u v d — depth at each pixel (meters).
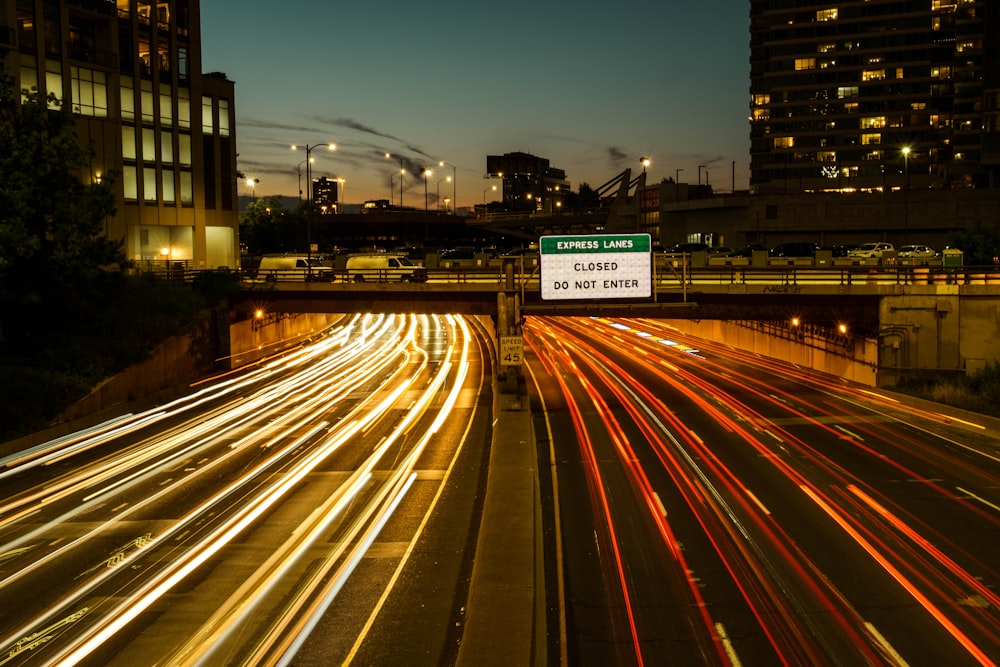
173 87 64.19
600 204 165.25
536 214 149.25
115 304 38.12
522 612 9.62
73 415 28.38
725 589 11.95
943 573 12.45
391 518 15.80
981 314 31.91
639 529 15.04
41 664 9.80
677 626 10.73
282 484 18.95
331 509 16.58
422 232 168.12
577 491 17.98
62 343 33.06
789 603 11.38
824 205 99.88
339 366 46.22
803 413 28.02
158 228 63.66
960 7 116.88
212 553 13.88
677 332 62.31
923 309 32.44
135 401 32.50
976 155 117.25
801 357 41.12
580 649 10.15
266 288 44.22
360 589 11.89
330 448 23.28
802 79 128.12
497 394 28.38
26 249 30.12
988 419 25.16
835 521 15.34
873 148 125.00
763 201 101.88
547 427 26.19
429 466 20.53
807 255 61.94
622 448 22.56
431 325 72.81
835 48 126.25
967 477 18.78
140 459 22.67
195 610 11.30
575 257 28.33
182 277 45.59
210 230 70.25
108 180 34.53
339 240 190.12
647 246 28.44
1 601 12.09
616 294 28.45
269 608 11.27
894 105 123.94
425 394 34.47
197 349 41.22
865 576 12.36
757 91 131.75
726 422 26.45
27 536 15.56
